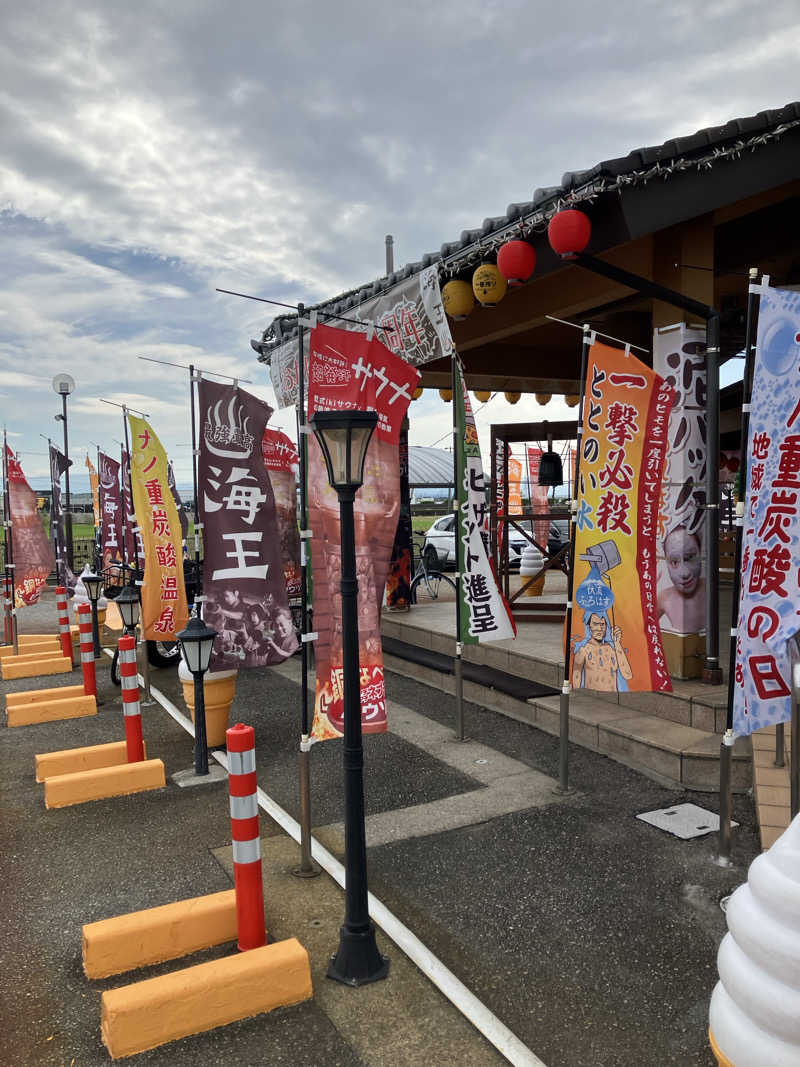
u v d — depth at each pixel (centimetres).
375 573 464
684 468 637
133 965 354
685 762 548
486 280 678
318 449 442
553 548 1512
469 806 531
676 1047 298
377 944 369
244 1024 315
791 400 388
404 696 842
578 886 419
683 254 632
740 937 239
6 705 830
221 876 441
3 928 390
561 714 542
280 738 703
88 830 509
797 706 387
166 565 797
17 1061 296
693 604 648
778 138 588
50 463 1212
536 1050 298
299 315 435
